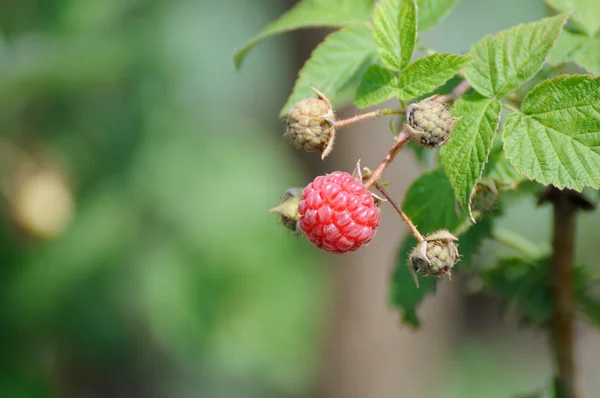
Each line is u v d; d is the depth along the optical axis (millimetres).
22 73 7641
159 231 9117
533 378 13914
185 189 9344
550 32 3137
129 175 9047
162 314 8914
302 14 3934
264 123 12484
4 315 8289
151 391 10273
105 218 8883
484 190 3285
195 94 10688
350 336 10164
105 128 8992
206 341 9070
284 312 9375
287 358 9531
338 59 3697
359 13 3881
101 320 8805
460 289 12469
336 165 9641
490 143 3031
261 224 9484
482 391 13734
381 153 9453
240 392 11719
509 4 12438
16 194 8062
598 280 4148
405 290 4051
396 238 10031
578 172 2994
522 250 4273
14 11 8070
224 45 12430
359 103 3254
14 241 8344
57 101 8578
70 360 9102
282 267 9414
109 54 8047
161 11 9781
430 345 11500
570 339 4039
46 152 8406
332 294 10109
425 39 11789
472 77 3172
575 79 3072
